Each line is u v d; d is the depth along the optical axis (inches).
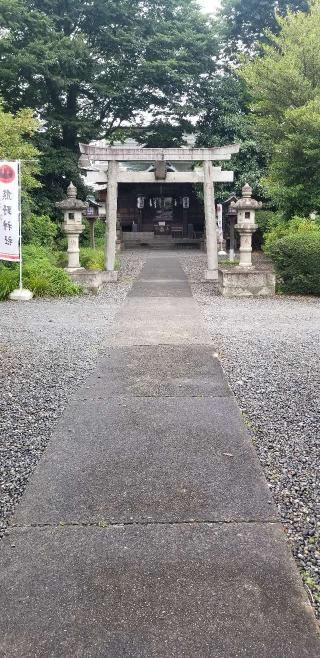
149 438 143.3
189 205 1183.6
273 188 581.0
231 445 138.7
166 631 77.2
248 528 102.2
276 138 584.1
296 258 434.6
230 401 172.6
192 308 372.5
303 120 514.6
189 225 1169.4
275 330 291.1
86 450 136.6
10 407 168.6
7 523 105.1
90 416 160.1
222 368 212.1
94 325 307.9
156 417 158.6
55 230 666.2
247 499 112.6
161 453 134.2
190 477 121.8
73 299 420.2
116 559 93.2
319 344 255.1
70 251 485.7
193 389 185.2
